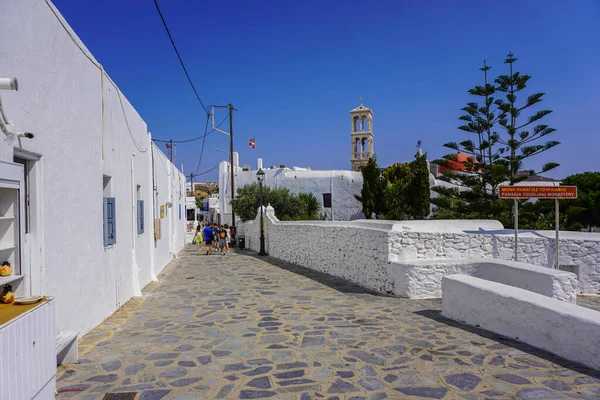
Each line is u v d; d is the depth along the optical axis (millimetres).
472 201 20547
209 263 18906
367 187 30672
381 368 5137
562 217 18469
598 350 4930
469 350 5703
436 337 6363
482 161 20219
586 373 4824
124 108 9781
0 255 4484
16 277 4215
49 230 5445
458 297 7328
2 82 3902
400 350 5797
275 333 6848
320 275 13930
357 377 4875
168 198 19266
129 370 5223
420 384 4629
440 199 21234
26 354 3471
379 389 4531
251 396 4414
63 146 5910
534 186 9453
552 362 5188
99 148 7633
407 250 10000
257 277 13852
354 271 11961
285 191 31922
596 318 5055
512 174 19891
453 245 10211
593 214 20219
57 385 4750
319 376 4934
